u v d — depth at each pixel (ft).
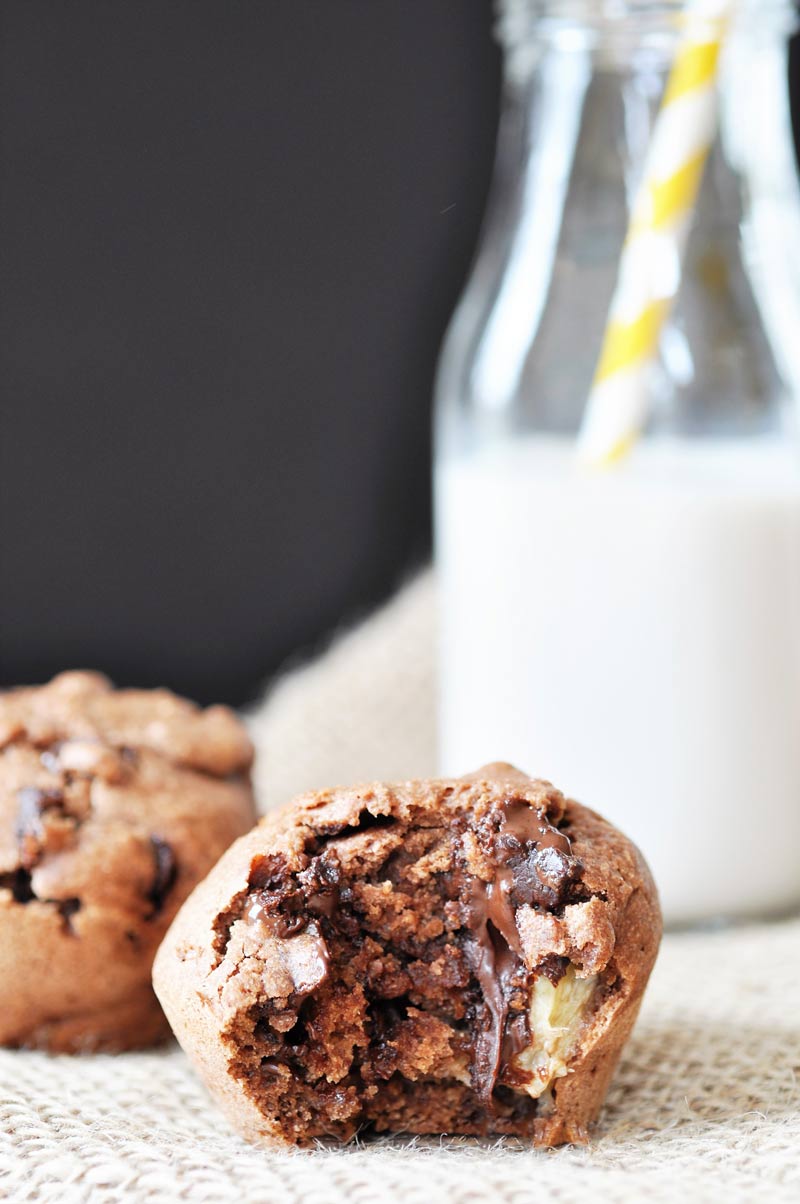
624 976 1.28
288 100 2.62
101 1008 1.43
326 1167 1.24
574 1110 1.29
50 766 1.48
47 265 2.62
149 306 2.64
